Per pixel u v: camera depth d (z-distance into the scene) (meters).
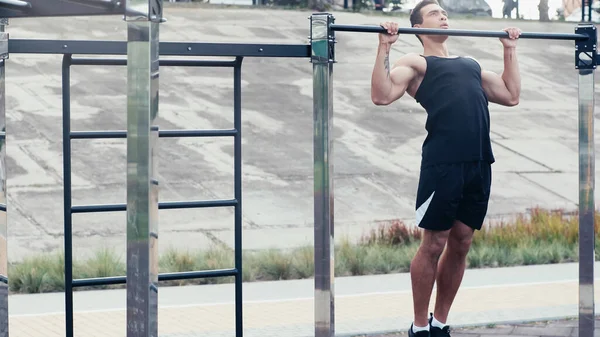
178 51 5.18
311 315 8.83
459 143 5.70
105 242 12.83
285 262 11.16
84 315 8.85
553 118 22.45
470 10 32.97
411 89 5.94
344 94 22.61
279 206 15.13
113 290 10.21
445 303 6.17
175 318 8.65
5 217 4.88
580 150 6.27
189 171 16.62
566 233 13.22
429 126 5.82
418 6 6.19
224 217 14.30
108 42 5.10
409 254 11.84
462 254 6.05
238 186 5.87
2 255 4.86
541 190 17.00
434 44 6.17
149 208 3.61
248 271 10.91
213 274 5.87
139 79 3.59
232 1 31.33
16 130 18.14
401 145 19.23
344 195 15.93
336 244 12.45
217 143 18.36
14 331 8.16
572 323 8.30
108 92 20.84
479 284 10.38
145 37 3.56
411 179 17.14
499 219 14.85
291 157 17.95
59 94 20.50
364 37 28.09
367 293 9.91
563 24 32.59
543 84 25.69
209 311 8.97
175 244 12.69
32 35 24.34
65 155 5.45
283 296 9.82
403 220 14.65
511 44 6.09
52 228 13.44
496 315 8.57
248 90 22.38
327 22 5.22
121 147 17.56
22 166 16.30
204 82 22.67
